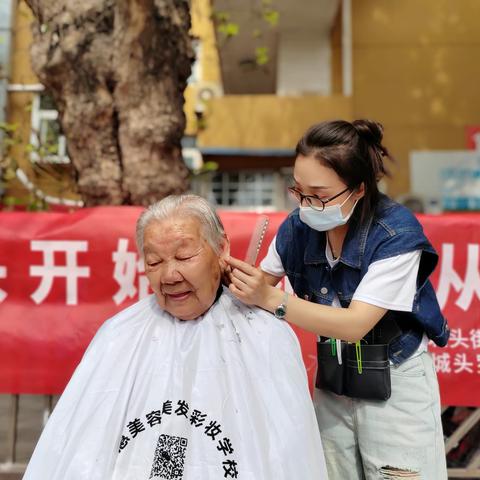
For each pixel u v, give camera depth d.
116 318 1.43
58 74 2.57
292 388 1.27
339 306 1.52
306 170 1.34
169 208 1.36
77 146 2.60
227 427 1.18
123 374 1.29
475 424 2.45
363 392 1.45
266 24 7.21
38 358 2.31
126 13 2.48
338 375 1.51
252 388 1.26
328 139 1.33
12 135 4.72
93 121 2.55
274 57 7.98
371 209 1.43
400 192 7.35
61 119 2.68
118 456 1.19
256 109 7.20
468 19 7.41
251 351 1.32
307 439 1.21
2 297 2.33
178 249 1.31
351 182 1.34
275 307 1.34
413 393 1.45
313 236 1.57
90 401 1.26
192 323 1.38
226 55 7.90
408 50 7.43
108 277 2.33
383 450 1.45
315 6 6.84
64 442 1.23
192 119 7.30
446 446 2.29
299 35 7.50
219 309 1.39
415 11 7.45
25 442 3.40
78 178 2.67
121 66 2.53
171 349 1.33
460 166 7.31
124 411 1.24
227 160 7.40
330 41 7.51
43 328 2.32
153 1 2.48
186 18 2.72
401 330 1.47
